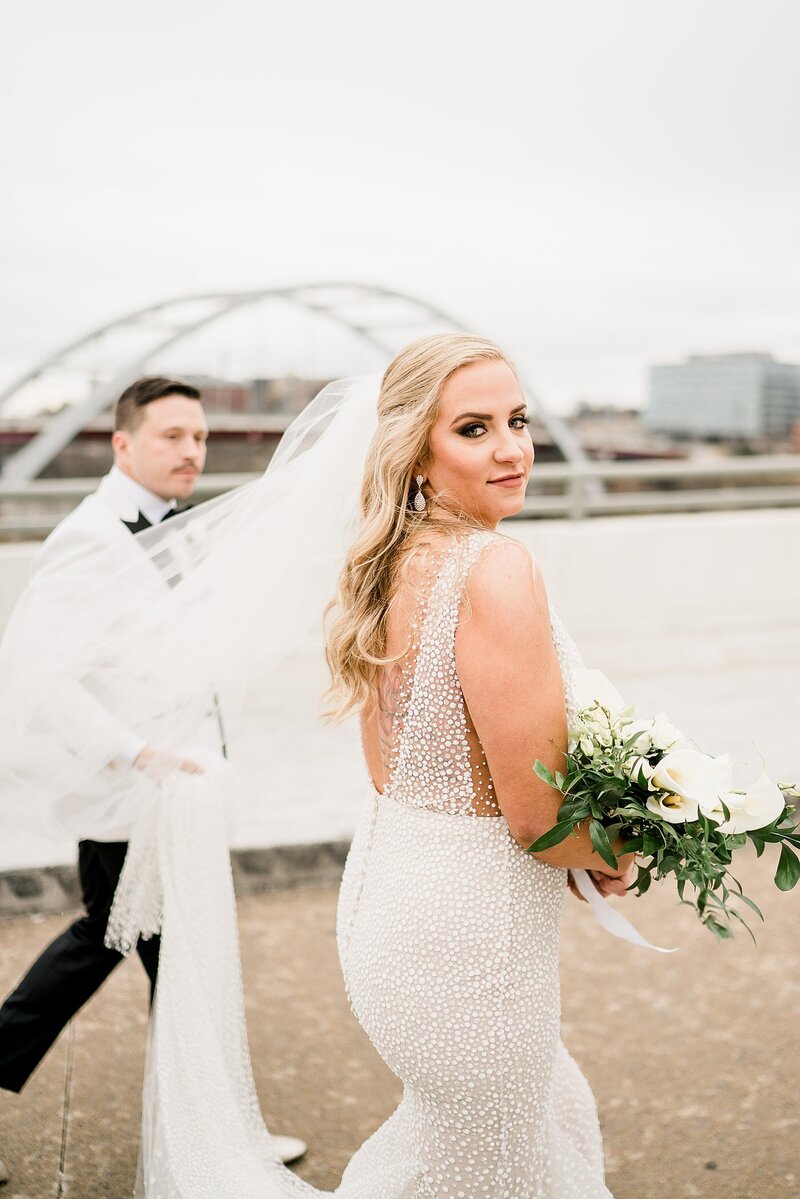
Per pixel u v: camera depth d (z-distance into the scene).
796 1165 2.38
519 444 1.59
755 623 7.89
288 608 2.14
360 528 1.67
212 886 2.21
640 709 5.71
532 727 1.45
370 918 1.65
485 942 1.55
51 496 6.30
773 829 1.45
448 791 1.57
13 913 3.65
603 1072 2.77
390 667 1.62
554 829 1.45
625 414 59.91
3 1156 2.42
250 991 3.21
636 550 7.88
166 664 2.15
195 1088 2.11
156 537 2.30
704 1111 2.59
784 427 54.72
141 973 3.35
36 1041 2.31
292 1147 2.43
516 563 1.48
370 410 2.00
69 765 2.17
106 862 2.27
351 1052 2.89
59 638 2.16
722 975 3.31
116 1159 2.42
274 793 4.46
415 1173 1.69
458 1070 1.57
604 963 3.41
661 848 1.43
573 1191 1.75
